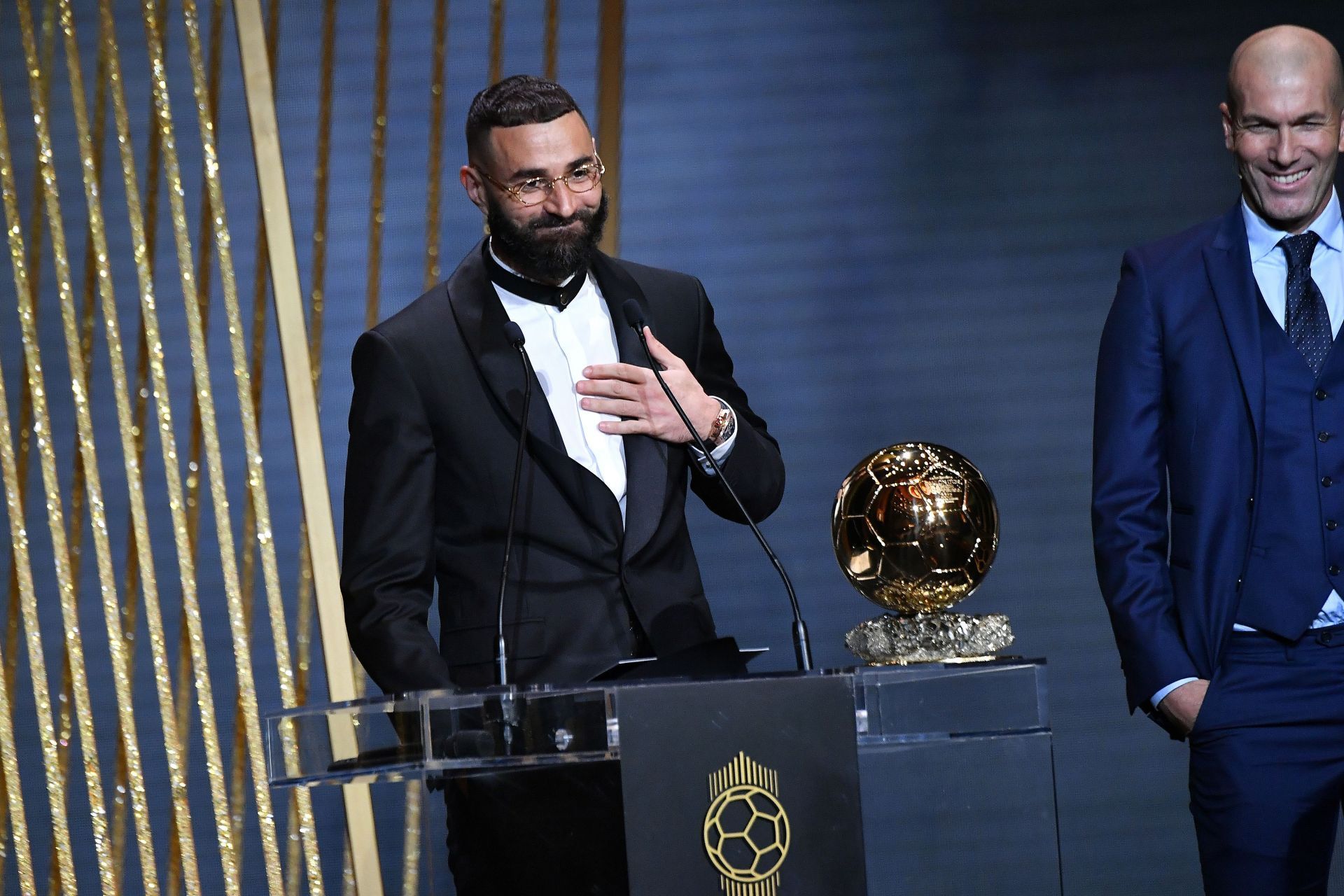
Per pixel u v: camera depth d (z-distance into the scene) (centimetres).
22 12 1590
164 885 1759
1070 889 1886
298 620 1845
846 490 850
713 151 2048
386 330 914
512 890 631
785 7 2061
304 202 1955
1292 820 927
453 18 2005
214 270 1895
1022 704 668
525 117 884
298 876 1555
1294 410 948
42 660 1536
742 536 1981
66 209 1894
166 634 1841
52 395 1872
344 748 632
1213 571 948
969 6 2059
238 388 1564
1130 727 1925
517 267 931
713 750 636
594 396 883
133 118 1916
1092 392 2012
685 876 626
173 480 1540
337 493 1906
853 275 2034
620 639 874
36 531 1841
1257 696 938
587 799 633
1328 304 966
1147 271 996
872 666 666
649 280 973
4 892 1741
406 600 847
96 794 1534
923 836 656
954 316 2030
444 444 899
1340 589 934
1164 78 2048
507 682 853
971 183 2045
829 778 647
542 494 892
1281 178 933
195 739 1803
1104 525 980
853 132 2048
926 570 823
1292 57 924
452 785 630
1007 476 2002
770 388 2023
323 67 1712
